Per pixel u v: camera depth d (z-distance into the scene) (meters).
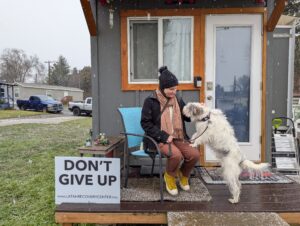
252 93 4.69
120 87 4.73
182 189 3.58
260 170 3.30
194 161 3.42
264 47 4.61
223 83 4.74
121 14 4.62
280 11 4.27
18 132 11.51
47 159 6.57
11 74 61.88
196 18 4.62
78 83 62.38
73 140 9.44
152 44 4.73
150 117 3.45
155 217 3.04
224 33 4.67
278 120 6.02
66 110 34.16
